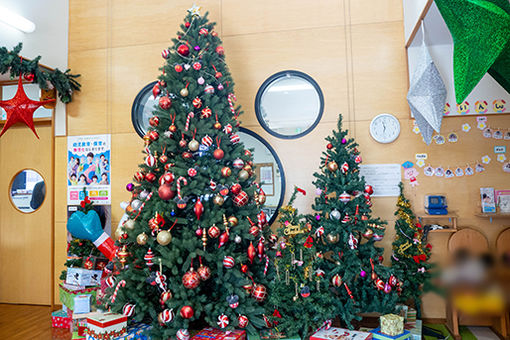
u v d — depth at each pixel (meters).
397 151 3.19
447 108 3.10
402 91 3.22
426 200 3.04
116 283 2.30
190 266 2.30
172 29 3.61
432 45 3.13
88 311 2.72
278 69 3.40
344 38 3.34
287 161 3.33
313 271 2.54
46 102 3.34
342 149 2.73
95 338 2.19
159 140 2.44
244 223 2.44
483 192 3.03
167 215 2.31
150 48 3.63
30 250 3.79
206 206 2.41
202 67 2.59
